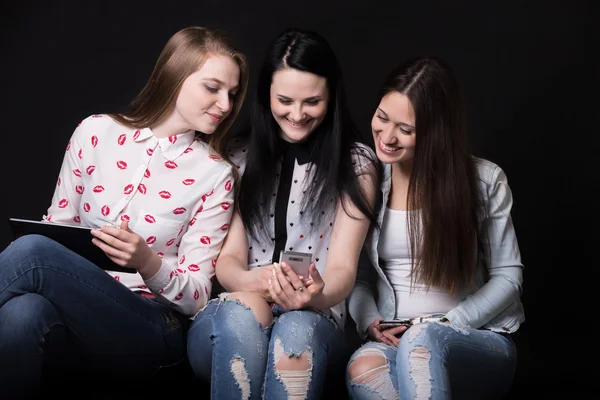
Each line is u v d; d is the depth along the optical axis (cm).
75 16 482
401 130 290
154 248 303
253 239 312
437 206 292
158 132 308
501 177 306
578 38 447
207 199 305
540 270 447
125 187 304
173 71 302
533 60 452
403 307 303
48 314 264
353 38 472
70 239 279
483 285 307
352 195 299
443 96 289
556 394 362
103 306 276
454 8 462
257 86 308
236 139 327
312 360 268
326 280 288
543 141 450
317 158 307
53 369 299
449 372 271
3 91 482
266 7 477
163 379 310
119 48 482
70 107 481
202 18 479
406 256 305
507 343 293
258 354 272
